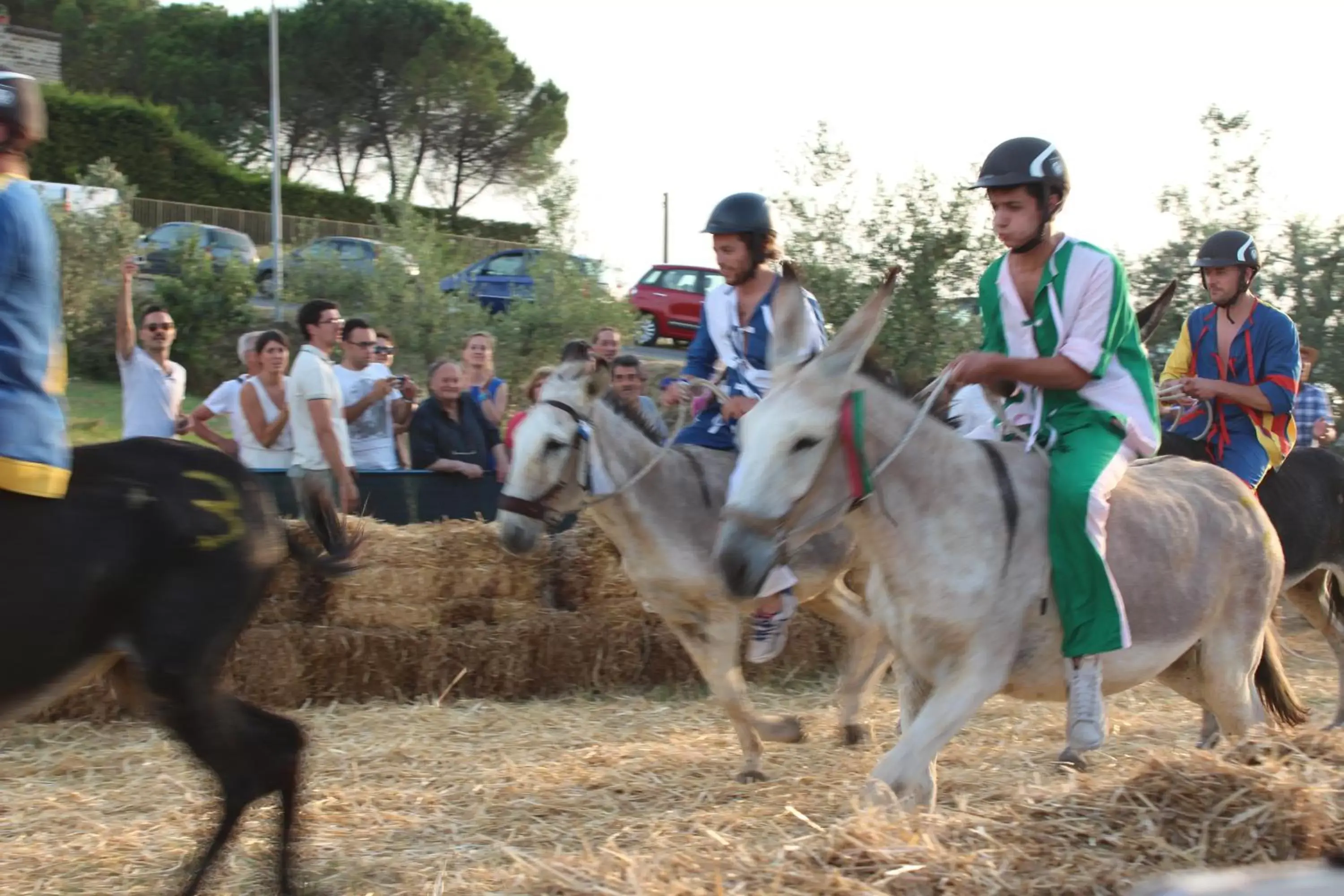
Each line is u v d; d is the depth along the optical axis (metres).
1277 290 13.64
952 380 4.28
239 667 7.45
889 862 3.40
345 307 20.75
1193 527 4.54
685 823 5.10
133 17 58.19
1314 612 7.21
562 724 7.32
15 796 5.74
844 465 3.88
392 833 5.07
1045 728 6.96
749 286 6.14
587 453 5.82
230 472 4.26
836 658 8.66
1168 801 3.77
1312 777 3.80
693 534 5.87
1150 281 13.67
